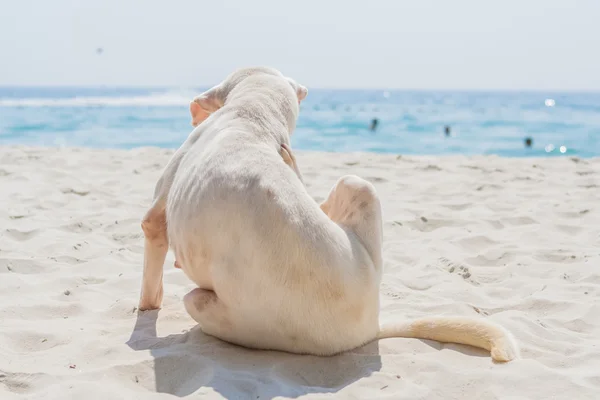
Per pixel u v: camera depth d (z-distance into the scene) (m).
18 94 89.19
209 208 2.98
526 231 5.93
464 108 46.69
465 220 6.32
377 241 3.19
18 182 8.06
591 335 3.60
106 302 4.04
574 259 5.06
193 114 3.87
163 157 10.50
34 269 4.64
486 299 4.18
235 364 2.95
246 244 2.89
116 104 43.69
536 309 4.00
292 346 3.04
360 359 3.05
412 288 4.46
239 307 2.98
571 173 9.31
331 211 3.37
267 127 3.33
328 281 2.89
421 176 9.01
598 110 42.72
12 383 2.85
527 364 2.96
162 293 3.85
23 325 3.51
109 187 8.00
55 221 6.07
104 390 2.69
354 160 10.35
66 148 11.75
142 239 5.60
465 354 3.16
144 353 3.12
